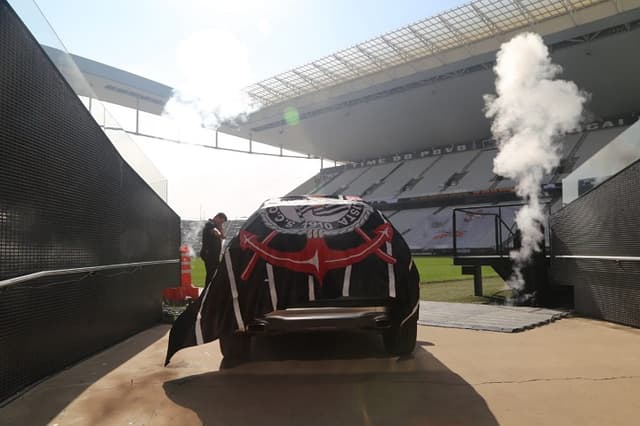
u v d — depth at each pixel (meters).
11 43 3.81
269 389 4.13
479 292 11.34
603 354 5.07
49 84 4.49
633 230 6.23
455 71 39.72
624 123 43.25
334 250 4.66
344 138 56.94
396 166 58.97
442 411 3.50
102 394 4.01
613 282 6.86
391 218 50.44
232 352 5.13
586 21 32.91
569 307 8.92
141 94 45.62
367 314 4.75
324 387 4.16
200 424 3.34
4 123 3.72
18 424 3.35
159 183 8.54
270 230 4.78
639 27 31.77
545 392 3.86
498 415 3.39
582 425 3.19
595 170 8.81
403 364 4.90
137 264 6.87
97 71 41.47
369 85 45.66
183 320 4.64
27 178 4.07
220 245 9.29
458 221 44.59
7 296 3.79
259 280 4.55
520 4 33.59
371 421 3.35
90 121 5.45
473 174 48.62
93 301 5.52
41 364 4.37
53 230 4.57
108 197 5.98
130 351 5.75
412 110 46.84
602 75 36.75
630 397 3.70
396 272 4.66
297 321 4.66
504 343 5.79
